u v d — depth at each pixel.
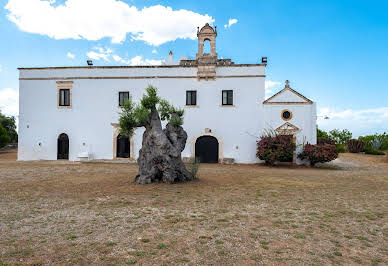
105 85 21.34
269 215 6.21
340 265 3.82
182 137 11.55
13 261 3.75
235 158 20.17
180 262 3.79
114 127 21.14
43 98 21.73
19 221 5.62
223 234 4.93
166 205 7.05
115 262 3.76
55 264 3.68
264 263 3.81
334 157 17.77
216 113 20.44
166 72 20.91
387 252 4.32
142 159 10.71
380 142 29.88
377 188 9.84
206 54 20.58
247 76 20.17
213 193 8.64
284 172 14.92
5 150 36.12
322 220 5.91
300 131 19.42
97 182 10.58
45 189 9.14
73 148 21.38
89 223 5.50
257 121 20.00
